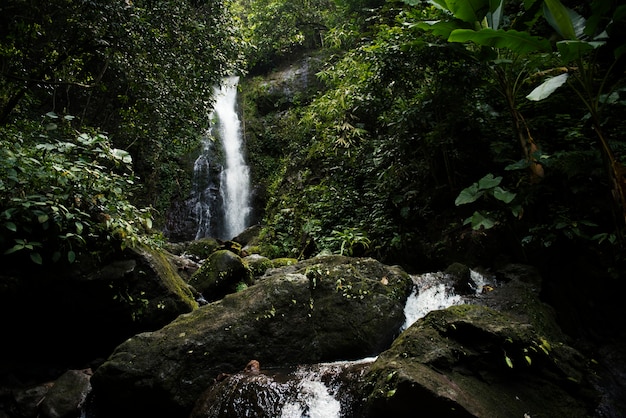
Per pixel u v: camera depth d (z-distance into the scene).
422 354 2.97
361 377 3.09
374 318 4.14
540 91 3.86
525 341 3.05
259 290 4.16
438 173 6.38
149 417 3.49
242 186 13.44
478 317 3.31
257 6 14.32
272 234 9.54
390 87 5.92
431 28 4.64
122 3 5.35
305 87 14.02
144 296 4.39
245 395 3.16
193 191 12.82
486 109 5.64
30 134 5.36
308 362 3.95
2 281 3.78
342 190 8.20
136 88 6.30
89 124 8.62
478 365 3.05
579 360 3.35
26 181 3.90
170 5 6.14
